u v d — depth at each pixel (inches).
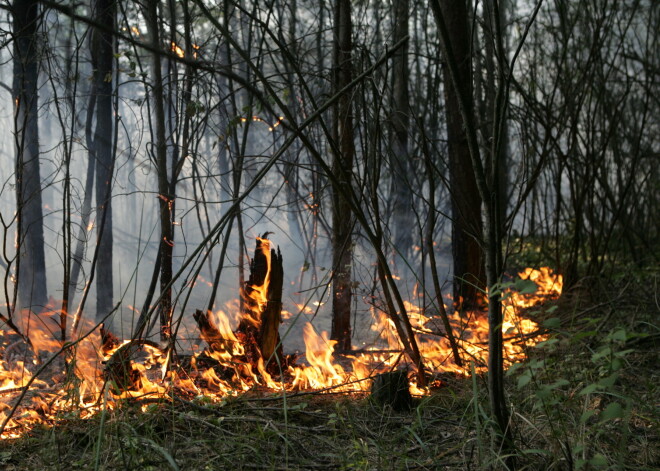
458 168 245.6
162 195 193.3
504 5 331.6
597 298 247.6
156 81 195.3
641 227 332.2
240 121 185.8
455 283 251.6
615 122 277.7
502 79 111.5
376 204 154.1
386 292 158.9
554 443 114.6
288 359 184.5
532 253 338.0
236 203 132.7
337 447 124.7
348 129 195.3
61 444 126.4
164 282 192.7
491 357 108.5
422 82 335.6
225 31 115.3
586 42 281.3
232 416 135.5
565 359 169.2
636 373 165.9
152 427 126.0
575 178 273.9
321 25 264.7
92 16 196.7
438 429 135.1
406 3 269.0
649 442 124.0
